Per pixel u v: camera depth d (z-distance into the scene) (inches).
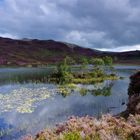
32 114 1185.4
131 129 416.2
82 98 1676.9
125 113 789.9
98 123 443.2
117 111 1216.8
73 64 7824.8
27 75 3772.1
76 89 2170.3
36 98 1667.1
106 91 2022.6
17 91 2018.9
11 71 4877.0
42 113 1203.9
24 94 1850.4
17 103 1480.1
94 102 1509.6
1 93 1908.2
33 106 1387.8
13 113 1209.4
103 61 3932.1
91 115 1143.6
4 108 1333.7
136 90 1156.5
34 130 909.2
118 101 1524.4
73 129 416.5
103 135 386.3
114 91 2017.7
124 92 1941.4
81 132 390.9
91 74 3440.0
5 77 3422.7
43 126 960.9
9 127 954.7
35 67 6781.5
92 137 387.2
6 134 866.8
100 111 1227.2
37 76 3548.2
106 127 426.0
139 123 457.1
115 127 425.4
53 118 1096.8
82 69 4402.1
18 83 2682.1
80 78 3225.9
